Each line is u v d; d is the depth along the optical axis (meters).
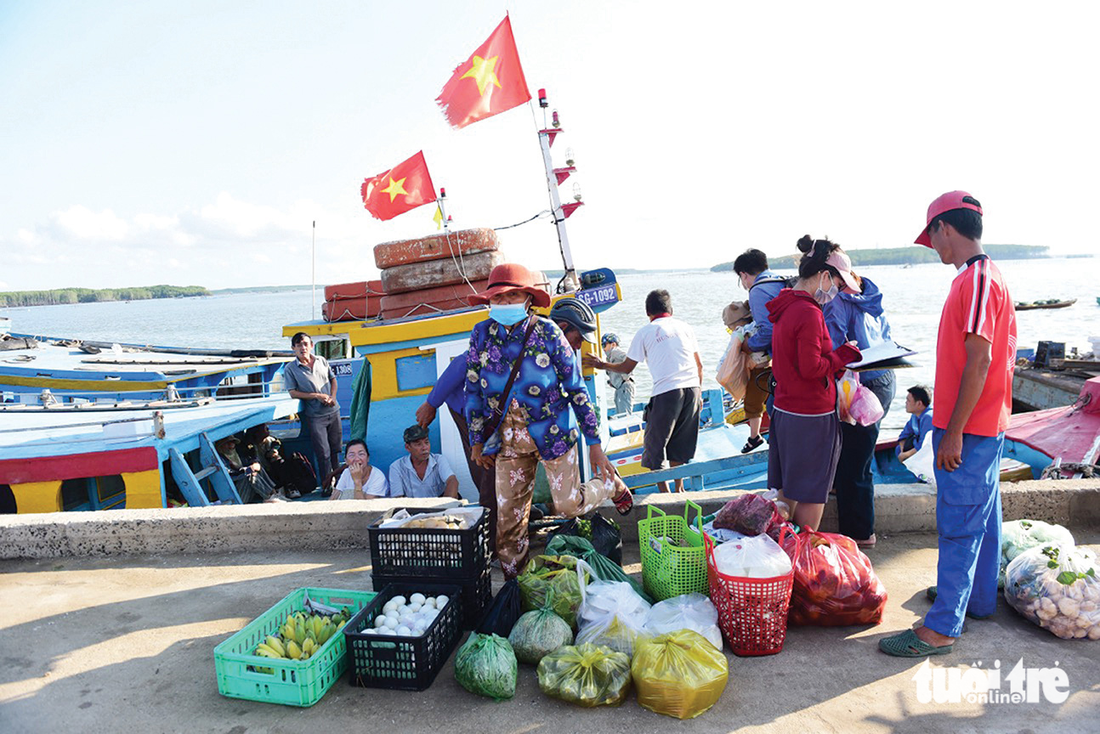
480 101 8.62
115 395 12.84
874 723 3.10
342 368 11.78
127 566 5.30
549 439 4.19
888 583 4.43
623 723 3.16
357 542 5.42
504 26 8.51
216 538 5.50
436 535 3.91
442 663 3.67
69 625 4.33
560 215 8.59
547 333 4.13
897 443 8.94
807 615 3.89
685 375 6.37
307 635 3.66
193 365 14.53
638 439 8.62
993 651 3.63
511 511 4.38
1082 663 3.50
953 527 3.55
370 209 10.66
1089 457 7.04
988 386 3.44
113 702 3.48
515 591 3.98
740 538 3.85
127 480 7.30
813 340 4.02
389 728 3.20
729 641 3.71
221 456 8.97
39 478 7.21
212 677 3.68
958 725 3.06
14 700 3.53
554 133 8.59
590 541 4.71
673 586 4.06
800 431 4.18
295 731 3.20
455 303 7.38
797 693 3.33
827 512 5.23
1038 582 3.78
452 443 6.90
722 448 8.60
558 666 3.36
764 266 5.85
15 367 13.39
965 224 3.46
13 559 5.50
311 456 11.38
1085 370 14.18
